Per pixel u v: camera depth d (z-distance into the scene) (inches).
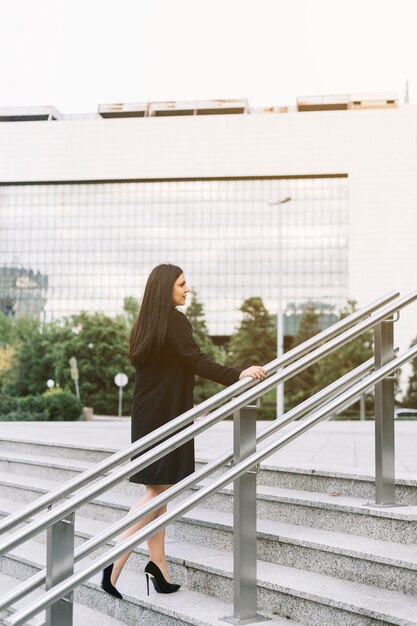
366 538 133.5
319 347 131.4
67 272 2999.5
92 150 2972.4
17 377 2466.8
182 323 136.9
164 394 135.7
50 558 100.7
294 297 2832.2
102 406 2422.5
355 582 122.8
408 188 2790.4
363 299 2765.7
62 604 102.3
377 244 2783.0
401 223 2780.5
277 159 2849.4
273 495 154.9
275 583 122.6
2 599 98.0
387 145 2812.5
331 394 135.3
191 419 116.3
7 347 2501.2
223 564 135.8
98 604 146.8
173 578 143.9
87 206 3016.7
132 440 138.2
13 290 3002.0
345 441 296.2
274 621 119.3
